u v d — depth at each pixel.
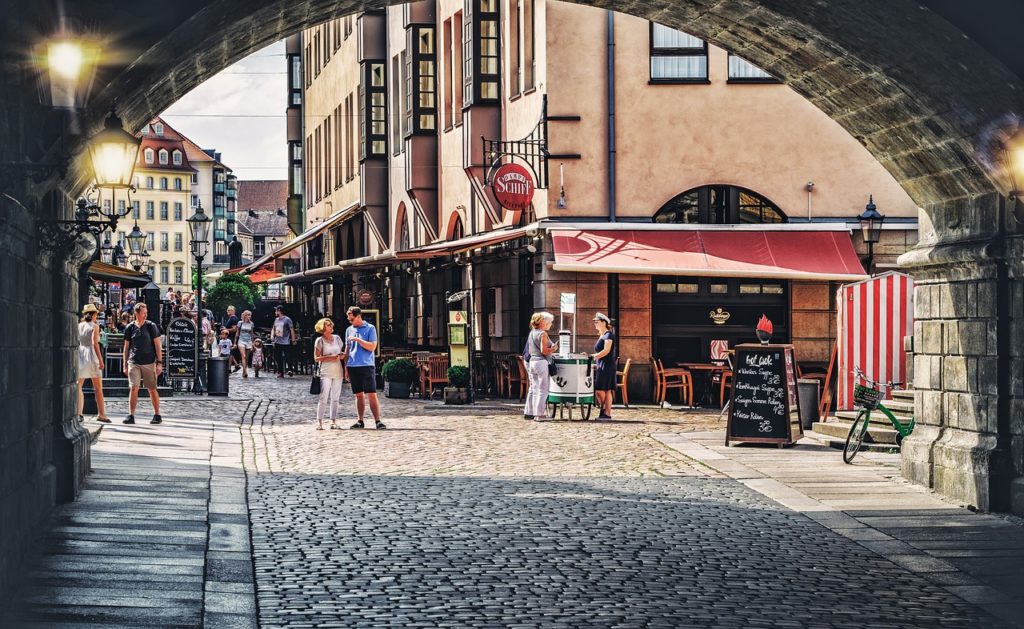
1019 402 12.29
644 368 26.64
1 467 8.27
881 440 17.69
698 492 13.73
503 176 25.84
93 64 9.72
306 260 59.41
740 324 26.91
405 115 38.69
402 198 39.25
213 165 178.38
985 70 10.88
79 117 9.98
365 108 41.03
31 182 9.55
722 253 26.23
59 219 11.38
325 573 9.27
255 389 32.06
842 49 12.38
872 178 27.06
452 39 33.88
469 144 30.09
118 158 10.20
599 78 26.73
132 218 165.12
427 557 9.91
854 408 20.16
